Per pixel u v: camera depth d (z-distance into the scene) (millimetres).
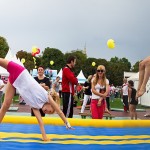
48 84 8102
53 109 5215
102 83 7410
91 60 78875
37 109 5199
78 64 77812
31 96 5074
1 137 5223
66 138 5324
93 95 7410
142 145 4891
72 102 8023
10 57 22234
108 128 6516
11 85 5113
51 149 4484
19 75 5059
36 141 4992
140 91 4027
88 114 10773
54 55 71312
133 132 6105
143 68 4008
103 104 7457
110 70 84625
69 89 7918
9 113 13773
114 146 4770
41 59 73125
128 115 15398
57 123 6688
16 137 5266
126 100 17359
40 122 5141
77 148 4582
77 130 6141
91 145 4805
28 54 75375
